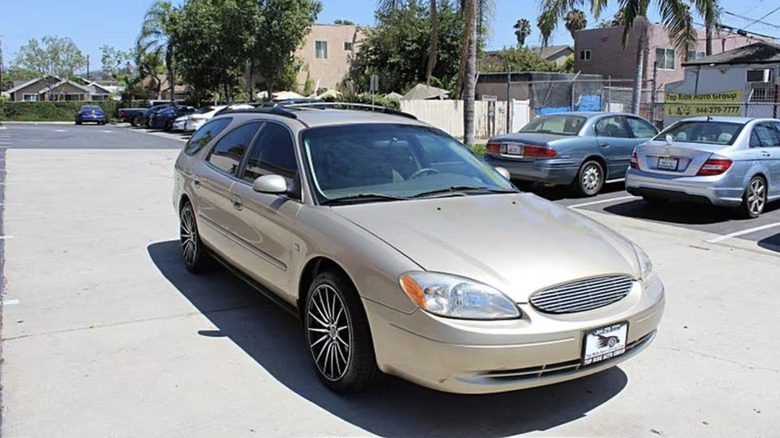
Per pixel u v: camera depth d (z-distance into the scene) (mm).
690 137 9469
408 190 4473
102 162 17047
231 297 5609
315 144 4641
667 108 24766
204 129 6523
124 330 4797
